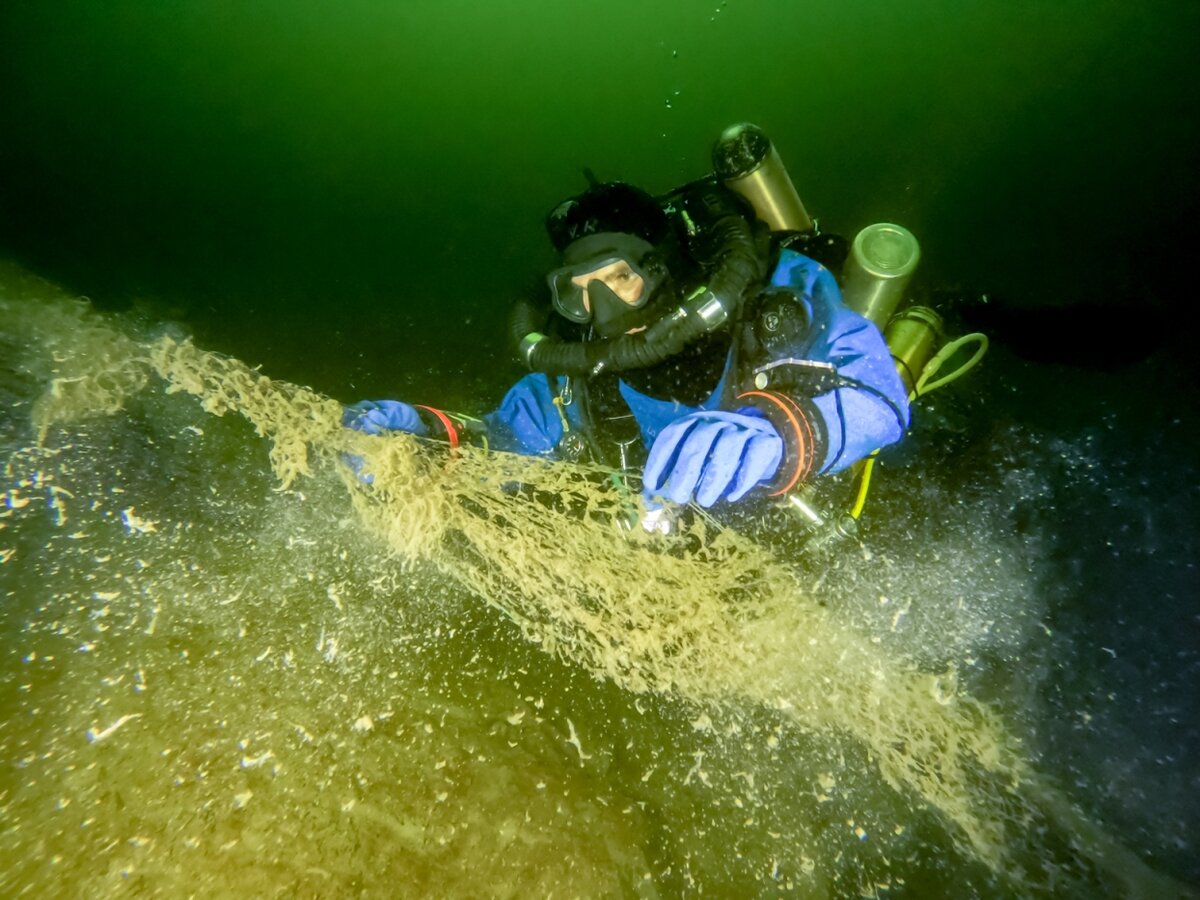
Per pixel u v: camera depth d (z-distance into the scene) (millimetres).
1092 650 1638
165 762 1138
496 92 25547
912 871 1224
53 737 1142
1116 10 11641
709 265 1479
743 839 1256
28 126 19172
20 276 3240
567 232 1573
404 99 25469
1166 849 1298
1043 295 4371
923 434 2094
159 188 15836
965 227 6023
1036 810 1352
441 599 1642
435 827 1136
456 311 6457
